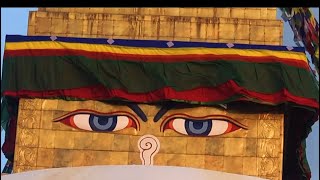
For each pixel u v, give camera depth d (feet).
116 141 104.17
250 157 103.40
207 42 105.91
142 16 111.96
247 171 102.99
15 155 103.91
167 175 73.00
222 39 110.83
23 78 104.53
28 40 106.01
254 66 103.24
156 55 104.63
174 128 104.06
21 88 104.17
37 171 76.07
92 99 104.42
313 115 106.01
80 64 104.01
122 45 105.60
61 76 104.63
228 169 103.14
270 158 103.35
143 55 104.58
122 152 103.91
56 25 111.86
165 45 105.40
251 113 104.53
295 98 101.81
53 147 104.37
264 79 102.78
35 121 104.94
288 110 106.63
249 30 111.14
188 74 103.45
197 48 104.88
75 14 112.37
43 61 105.09
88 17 112.16
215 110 104.32
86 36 111.45
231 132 104.12
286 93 101.40
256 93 101.60
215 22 111.55
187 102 102.53
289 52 104.58
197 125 104.12
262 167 103.14
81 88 104.58
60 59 104.99
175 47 105.09
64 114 104.99
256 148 103.60
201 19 111.86
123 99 103.09
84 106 104.78
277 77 102.78
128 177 72.38
